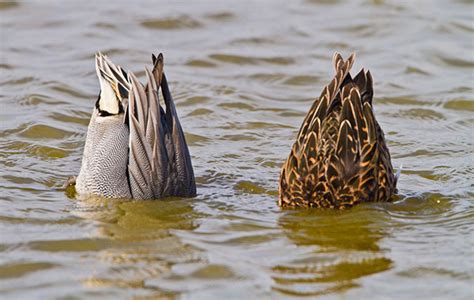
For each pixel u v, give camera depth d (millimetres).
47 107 19453
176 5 25281
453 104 19984
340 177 14547
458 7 25094
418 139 18312
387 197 15078
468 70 21703
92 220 14430
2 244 13438
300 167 14727
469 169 16781
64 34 23344
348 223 14344
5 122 18609
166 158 15039
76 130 18578
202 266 12812
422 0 25562
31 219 14406
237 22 24328
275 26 24047
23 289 12117
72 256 13102
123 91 15586
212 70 21688
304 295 12047
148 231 14047
